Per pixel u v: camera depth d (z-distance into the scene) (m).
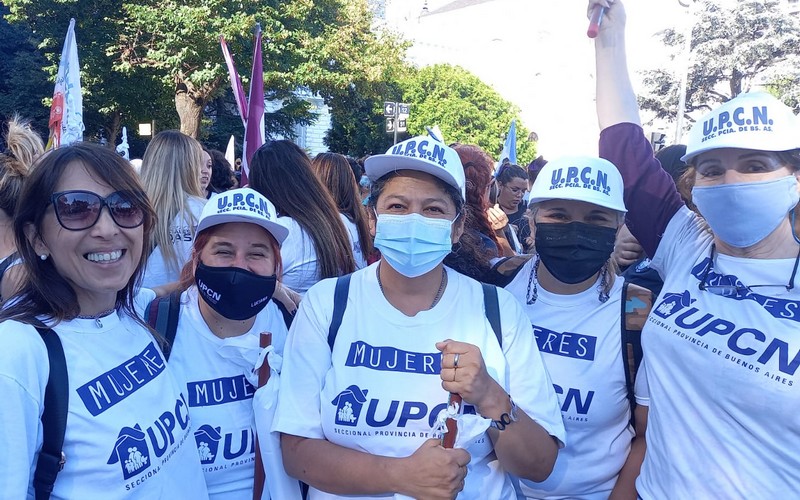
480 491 1.92
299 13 18.08
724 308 1.92
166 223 3.36
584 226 2.20
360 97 24.05
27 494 1.61
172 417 1.91
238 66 17.28
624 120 2.51
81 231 1.70
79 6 17.30
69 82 5.05
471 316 1.99
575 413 2.21
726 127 1.88
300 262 2.97
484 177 3.08
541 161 7.07
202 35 16.41
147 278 3.33
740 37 34.41
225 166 6.55
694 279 2.05
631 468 2.21
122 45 17.67
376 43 21.67
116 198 1.76
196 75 16.52
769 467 1.79
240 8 16.81
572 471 2.21
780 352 1.78
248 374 2.18
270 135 27.08
